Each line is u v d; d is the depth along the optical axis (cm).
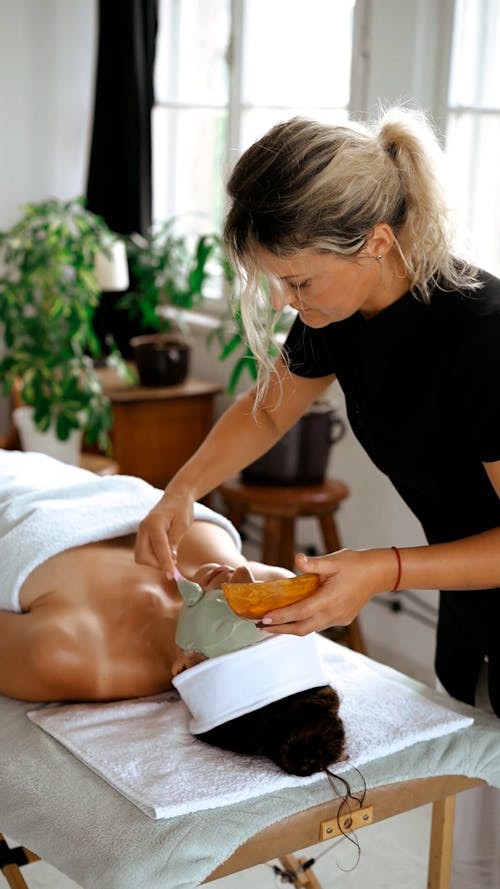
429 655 311
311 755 154
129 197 413
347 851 240
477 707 189
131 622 182
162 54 429
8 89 425
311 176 130
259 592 141
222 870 144
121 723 170
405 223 142
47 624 177
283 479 305
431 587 146
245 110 384
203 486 184
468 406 146
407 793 161
